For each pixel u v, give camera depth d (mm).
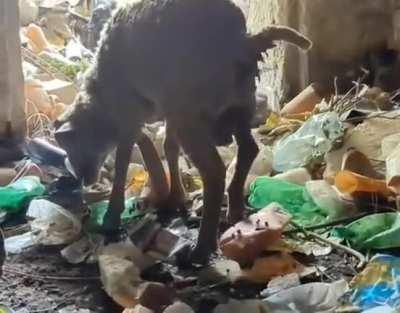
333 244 1481
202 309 1303
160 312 1267
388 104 2018
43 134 2064
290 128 1979
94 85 1554
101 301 1354
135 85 1472
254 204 1654
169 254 1473
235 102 1430
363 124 1813
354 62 2229
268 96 2207
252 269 1392
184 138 1401
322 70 2246
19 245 1556
